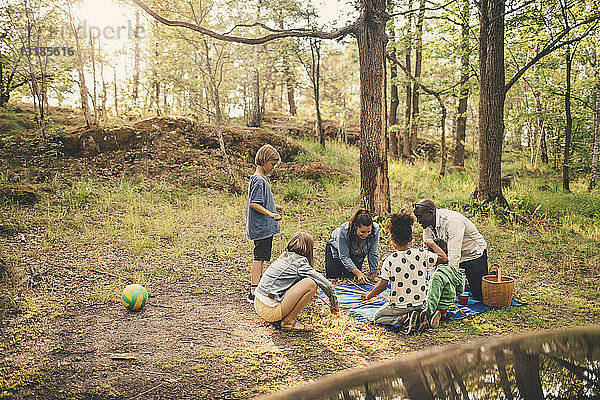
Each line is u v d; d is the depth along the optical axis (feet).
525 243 26.58
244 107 64.85
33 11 38.04
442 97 54.44
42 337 12.53
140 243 22.09
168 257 21.16
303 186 38.11
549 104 61.52
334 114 73.20
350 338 13.29
